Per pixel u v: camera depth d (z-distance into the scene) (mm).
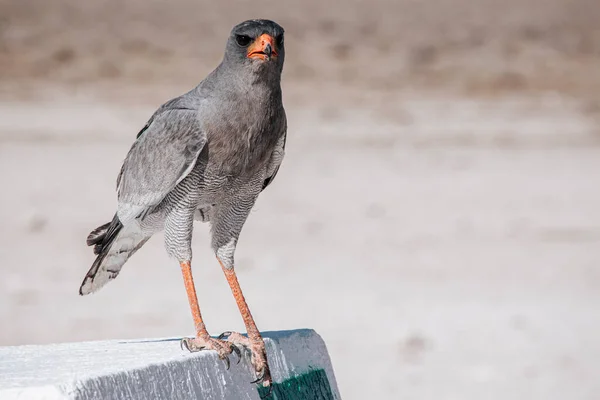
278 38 6418
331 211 21812
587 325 13523
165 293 15016
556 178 26188
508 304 14570
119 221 6699
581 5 76938
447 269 16703
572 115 39219
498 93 46719
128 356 5617
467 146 31594
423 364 11883
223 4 77188
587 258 17516
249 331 6082
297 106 41281
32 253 17703
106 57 55969
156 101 43156
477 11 76000
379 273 16375
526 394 10836
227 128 6352
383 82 49469
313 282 15742
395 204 22688
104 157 28688
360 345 12586
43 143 31094
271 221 20703
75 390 4527
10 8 69062
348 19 72750
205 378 5480
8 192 23531
